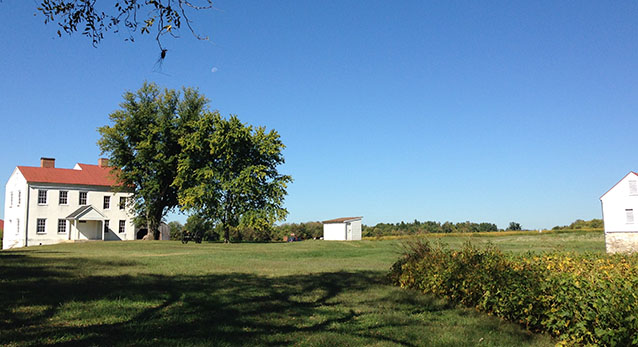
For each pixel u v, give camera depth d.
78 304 9.11
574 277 7.69
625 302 6.40
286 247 37.47
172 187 52.38
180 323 8.09
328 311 9.84
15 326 7.32
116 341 6.74
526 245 37.94
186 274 15.16
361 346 7.19
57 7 6.78
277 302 10.56
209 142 48.72
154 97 51.47
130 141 50.53
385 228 84.31
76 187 56.03
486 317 9.50
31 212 52.59
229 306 9.81
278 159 52.00
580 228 74.56
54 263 17.72
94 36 7.06
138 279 13.27
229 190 48.25
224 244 42.50
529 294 8.34
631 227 43.59
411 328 8.48
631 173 44.16
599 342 6.62
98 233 56.97
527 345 7.52
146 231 62.00
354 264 22.59
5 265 16.11
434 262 12.61
